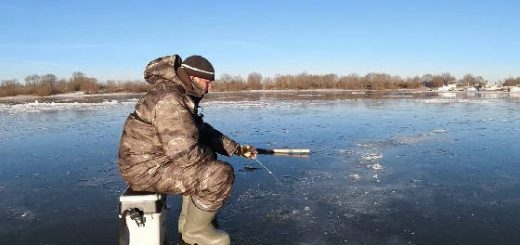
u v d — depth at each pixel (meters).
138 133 2.70
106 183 6.64
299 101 26.19
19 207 5.52
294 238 4.18
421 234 4.29
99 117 17.70
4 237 4.50
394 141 10.04
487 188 5.89
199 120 3.09
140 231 2.75
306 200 5.36
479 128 12.40
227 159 7.89
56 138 11.75
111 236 4.47
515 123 13.54
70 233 4.57
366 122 14.12
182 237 3.04
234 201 5.35
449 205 5.16
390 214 4.85
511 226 4.48
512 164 7.41
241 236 4.23
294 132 11.87
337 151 8.73
